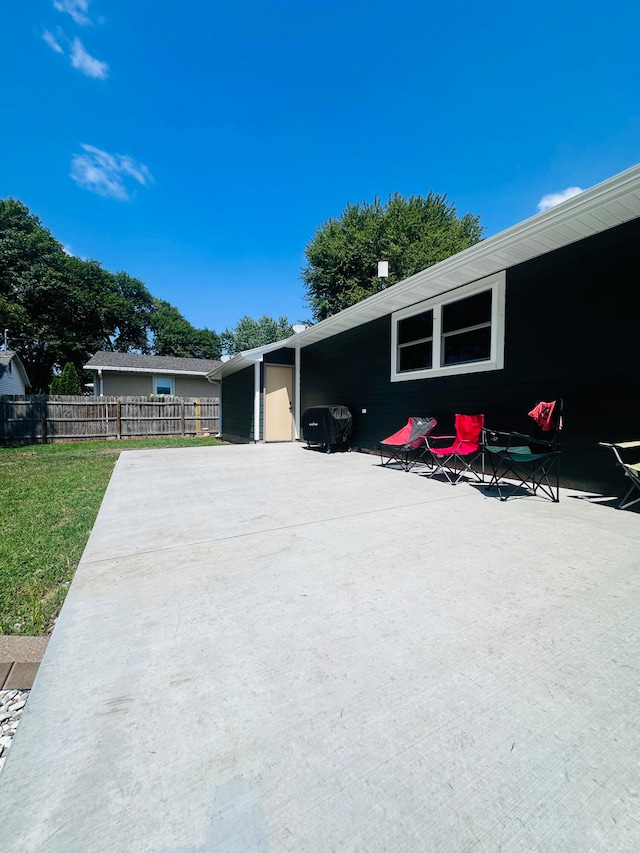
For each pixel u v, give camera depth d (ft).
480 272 15.90
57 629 5.22
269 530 9.20
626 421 11.96
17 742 3.44
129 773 3.16
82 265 85.20
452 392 18.08
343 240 58.44
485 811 2.87
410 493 12.98
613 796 2.97
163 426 43.96
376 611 5.63
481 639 4.97
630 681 4.22
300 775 3.16
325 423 24.11
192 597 6.07
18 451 28.91
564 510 10.87
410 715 3.76
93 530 9.28
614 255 12.12
